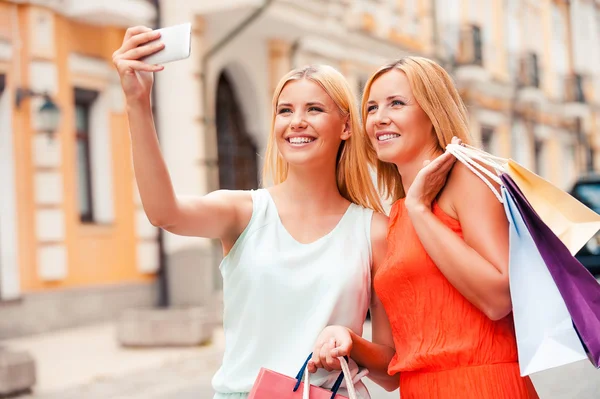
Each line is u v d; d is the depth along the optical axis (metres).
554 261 2.24
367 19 17.73
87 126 12.69
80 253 12.05
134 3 12.45
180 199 2.46
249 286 2.56
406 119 2.54
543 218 2.31
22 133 11.36
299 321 2.54
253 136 15.60
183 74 13.45
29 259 11.34
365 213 2.70
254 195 2.65
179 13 13.39
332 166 2.70
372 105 2.61
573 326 2.23
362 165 2.73
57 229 11.58
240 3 13.10
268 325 2.54
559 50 30.83
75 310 11.70
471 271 2.30
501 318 2.37
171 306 13.14
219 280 13.48
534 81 26.98
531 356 2.23
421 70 2.54
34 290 11.30
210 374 7.67
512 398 2.35
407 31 19.80
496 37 25.03
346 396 2.52
